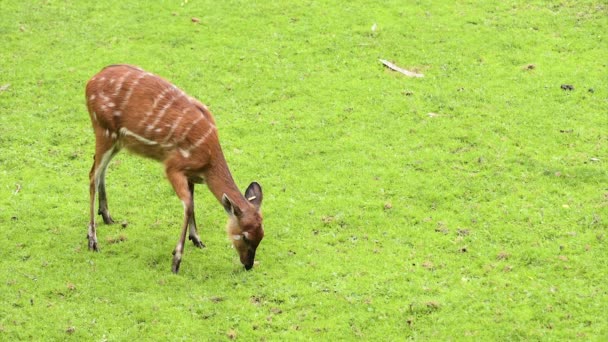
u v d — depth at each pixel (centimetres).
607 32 1570
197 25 1630
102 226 1117
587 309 945
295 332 927
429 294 979
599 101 1371
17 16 1650
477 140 1284
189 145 1004
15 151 1273
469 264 1030
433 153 1258
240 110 1384
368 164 1242
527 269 1017
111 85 1023
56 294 981
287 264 1040
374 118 1353
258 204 1014
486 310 950
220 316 952
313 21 1639
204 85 1447
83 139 1312
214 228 1120
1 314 946
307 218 1127
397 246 1067
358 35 1588
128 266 1034
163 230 1112
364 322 940
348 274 1017
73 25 1627
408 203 1153
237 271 1030
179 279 1012
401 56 1523
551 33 1578
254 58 1525
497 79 1445
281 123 1346
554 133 1294
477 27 1605
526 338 909
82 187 1200
